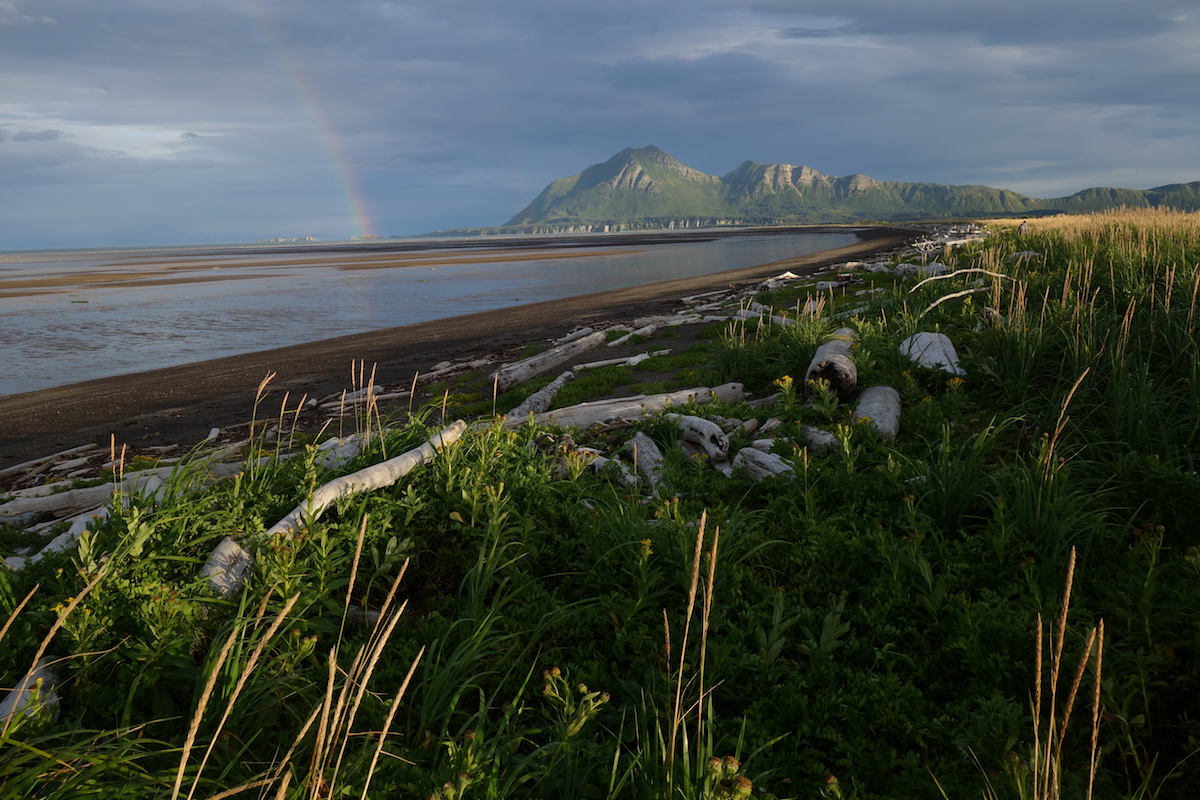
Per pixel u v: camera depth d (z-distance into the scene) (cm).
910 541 461
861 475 597
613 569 488
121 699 347
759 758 318
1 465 1222
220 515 509
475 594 438
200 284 5428
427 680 375
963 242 3241
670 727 313
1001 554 450
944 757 313
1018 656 361
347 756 304
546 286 4434
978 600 435
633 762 288
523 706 372
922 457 671
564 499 627
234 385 1781
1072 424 684
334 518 568
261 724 332
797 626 421
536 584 479
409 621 456
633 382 1308
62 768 271
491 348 2097
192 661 364
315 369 1956
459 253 11069
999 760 289
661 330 1995
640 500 611
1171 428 628
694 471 711
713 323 2005
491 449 700
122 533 450
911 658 373
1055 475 501
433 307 3503
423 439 725
